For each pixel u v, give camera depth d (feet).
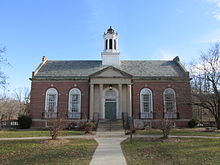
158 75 124.47
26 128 112.88
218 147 50.57
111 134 84.79
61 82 123.34
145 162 35.24
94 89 122.93
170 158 38.63
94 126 98.53
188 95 111.14
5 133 85.56
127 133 85.10
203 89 100.94
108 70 120.57
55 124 67.87
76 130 101.65
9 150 48.62
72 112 119.55
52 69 129.80
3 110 184.55
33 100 120.47
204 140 63.36
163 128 68.28
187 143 57.31
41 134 82.38
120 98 118.52
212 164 33.86
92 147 51.62
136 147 51.37
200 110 153.28
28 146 54.29
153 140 64.03
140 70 128.98
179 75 123.44
